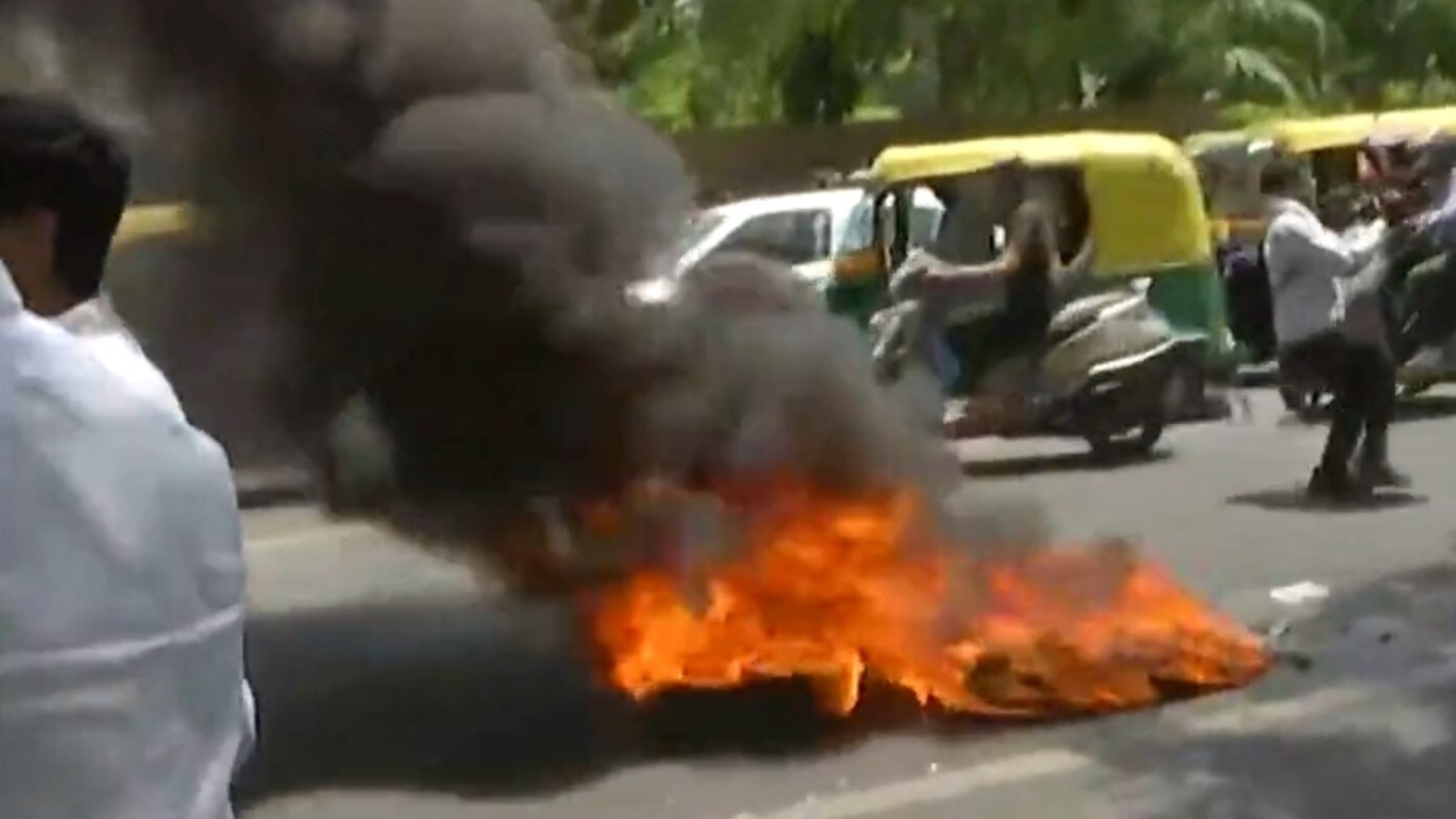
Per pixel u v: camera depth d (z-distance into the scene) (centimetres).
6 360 233
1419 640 912
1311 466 1456
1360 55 2992
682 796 719
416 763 771
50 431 233
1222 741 766
